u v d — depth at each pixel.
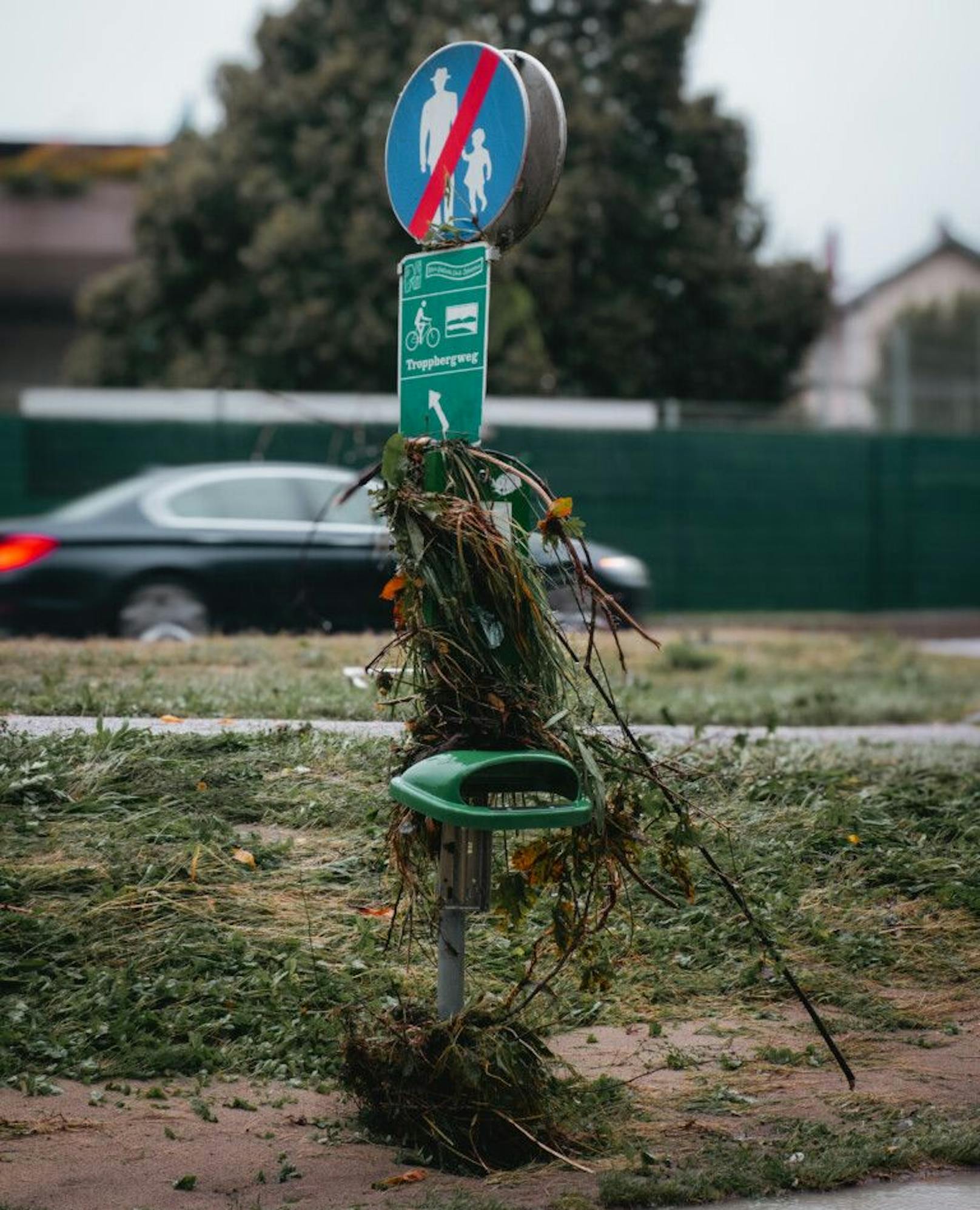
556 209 26.67
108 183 40.53
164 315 28.58
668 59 28.95
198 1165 4.28
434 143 4.75
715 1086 5.03
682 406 25.12
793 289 29.83
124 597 13.01
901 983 6.12
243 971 5.51
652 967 6.04
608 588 15.14
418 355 4.69
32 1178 4.12
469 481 4.43
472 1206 3.99
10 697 8.62
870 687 14.88
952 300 55.06
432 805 4.18
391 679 4.57
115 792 6.75
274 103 27.61
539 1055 4.63
